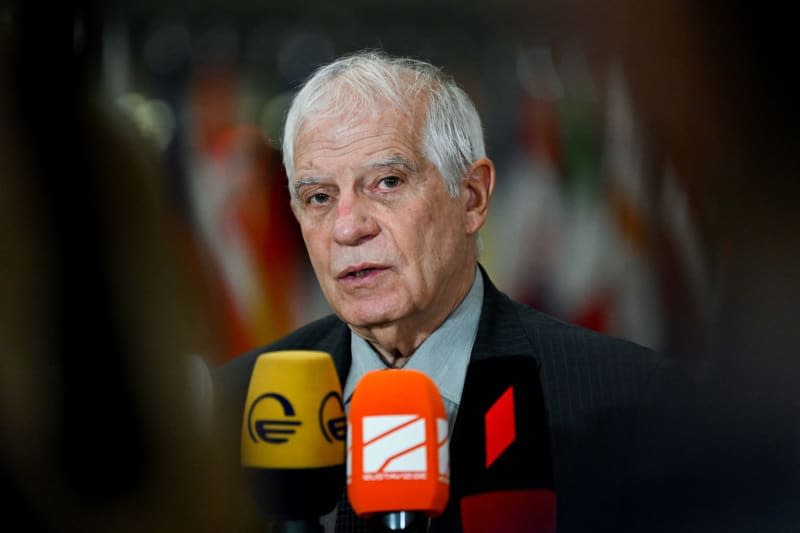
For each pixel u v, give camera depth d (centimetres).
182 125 1247
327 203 636
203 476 302
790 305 814
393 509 421
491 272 1298
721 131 757
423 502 421
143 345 285
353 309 634
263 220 1266
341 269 628
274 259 1268
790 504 629
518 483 596
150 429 285
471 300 667
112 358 280
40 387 273
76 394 276
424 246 628
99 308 279
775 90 696
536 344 675
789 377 695
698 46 695
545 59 1249
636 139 1185
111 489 281
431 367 650
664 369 670
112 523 284
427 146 629
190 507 296
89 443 278
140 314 285
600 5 1177
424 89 638
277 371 450
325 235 635
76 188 276
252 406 452
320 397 451
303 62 1234
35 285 270
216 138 1251
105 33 1208
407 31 1240
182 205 1252
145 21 1229
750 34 660
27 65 271
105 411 279
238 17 1240
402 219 621
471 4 1220
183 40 1239
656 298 1273
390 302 625
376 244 621
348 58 652
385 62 643
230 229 1263
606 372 663
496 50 1252
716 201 1070
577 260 1294
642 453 635
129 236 285
